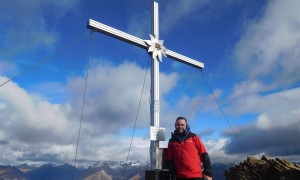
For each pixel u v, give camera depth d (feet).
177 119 32.53
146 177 37.35
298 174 43.93
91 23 47.57
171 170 31.96
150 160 43.60
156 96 51.39
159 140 43.68
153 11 55.21
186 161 30.48
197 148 31.63
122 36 50.44
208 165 31.07
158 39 54.44
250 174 50.01
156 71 52.75
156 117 50.29
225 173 56.08
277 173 46.96
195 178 30.09
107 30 49.11
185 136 31.76
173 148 32.01
